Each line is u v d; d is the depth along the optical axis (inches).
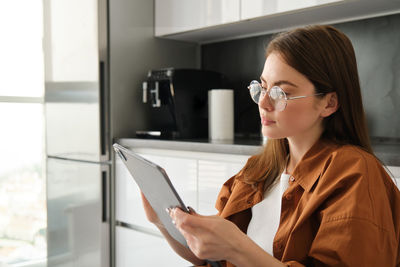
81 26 98.0
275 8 80.5
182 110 95.8
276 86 32.5
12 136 114.3
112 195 96.7
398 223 30.8
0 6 112.8
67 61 102.0
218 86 101.7
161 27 102.9
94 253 98.0
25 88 116.0
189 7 96.3
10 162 114.5
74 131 101.3
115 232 96.9
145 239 89.6
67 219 104.7
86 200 99.2
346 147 32.2
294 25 91.2
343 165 30.6
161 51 106.3
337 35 33.4
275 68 32.7
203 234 26.9
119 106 98.3
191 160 80.9
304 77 32.0
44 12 108.8
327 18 85.0
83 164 99.2
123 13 98.3
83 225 100.3
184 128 96.6
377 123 82.0
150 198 34.5
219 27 93.0
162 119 98.8
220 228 26.7
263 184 38.7
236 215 39.0
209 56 112.2
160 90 96.4
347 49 33.5
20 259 116.3
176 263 83.2
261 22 88.4
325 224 28.5
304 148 35.4
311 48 32.1
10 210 114.8
